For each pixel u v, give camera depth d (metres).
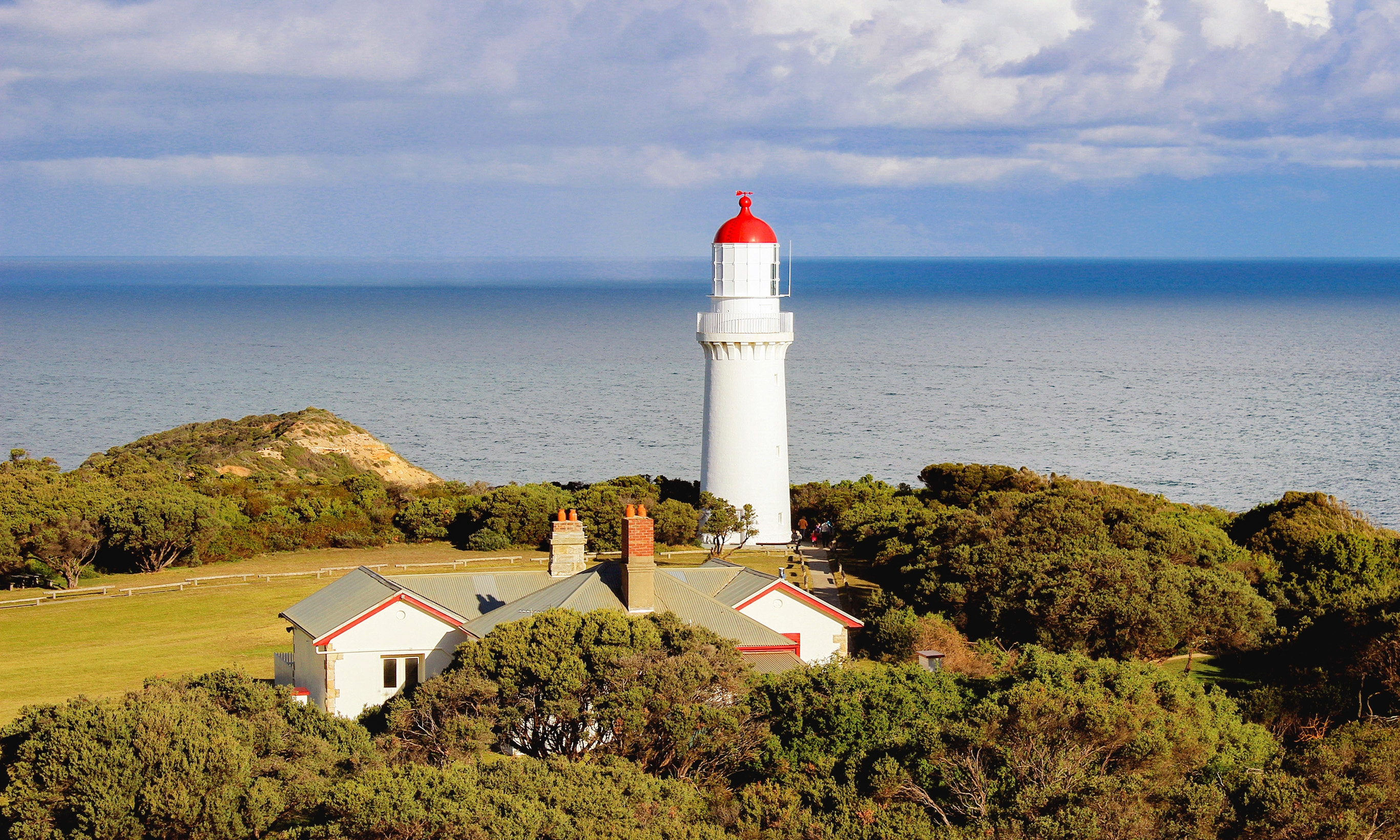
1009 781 38.16
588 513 103.19
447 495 119.56
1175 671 61.66
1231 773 39.53
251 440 168.00
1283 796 35.47
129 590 88.19
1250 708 51.00
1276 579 75.06
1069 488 103.62
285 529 104.75
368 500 112.94
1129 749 39.75
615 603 53.91
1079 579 62.03
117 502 97.44
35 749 35.00
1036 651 48.84
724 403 98.81
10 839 33.47
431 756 41.00
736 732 41.69
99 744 34.78
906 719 42.12
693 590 55.28
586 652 44.56
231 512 105.75
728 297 96.94
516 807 32.91
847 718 41.84
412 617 51.94
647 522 52.91
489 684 43.03
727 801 37.59
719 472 99.75
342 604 54.50
